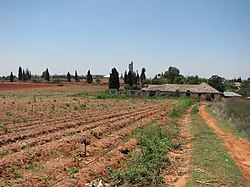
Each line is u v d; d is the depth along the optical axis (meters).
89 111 33.66
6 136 17.08
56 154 14.16
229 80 153.25
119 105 44.56
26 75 151.88
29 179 10.73
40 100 45.59
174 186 11.22
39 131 18.94
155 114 34.22
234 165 13.91
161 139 18.56
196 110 41.88
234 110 29.58
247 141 19.66
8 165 11.86
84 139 15.75
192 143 18.73
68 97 57.75
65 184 10.31
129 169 12.09
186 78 107.44
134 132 21.17
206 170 12.63
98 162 13.02
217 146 17.55
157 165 13.05
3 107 32.84
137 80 123.00
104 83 124.75
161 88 79.50
